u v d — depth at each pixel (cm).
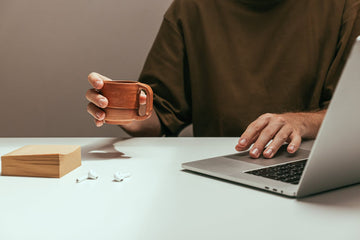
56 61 208
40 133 215
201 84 160
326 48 150
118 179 64
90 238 41
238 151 86
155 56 163
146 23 202
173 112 155
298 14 152
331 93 144
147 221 46
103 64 207
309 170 51
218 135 156
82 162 79
